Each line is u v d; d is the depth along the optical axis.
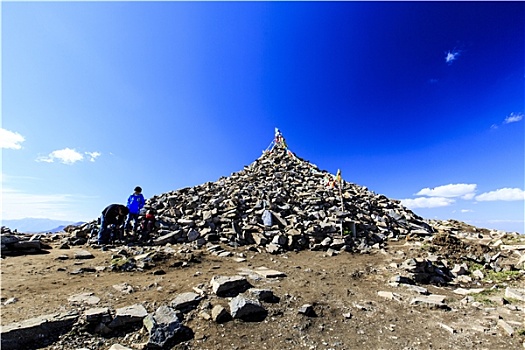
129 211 13.41
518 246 12.98
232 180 24.12
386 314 6.88
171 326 5.29
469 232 19.59
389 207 22.05
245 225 14.96
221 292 7.04
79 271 8.36
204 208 16.69
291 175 25.89
